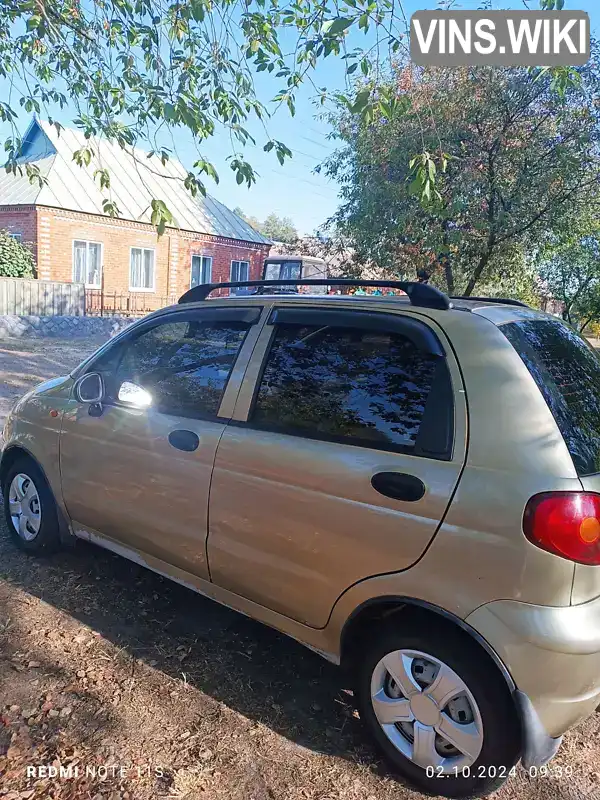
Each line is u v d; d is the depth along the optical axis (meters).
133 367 3.36
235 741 2.39
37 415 3.76
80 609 3.27
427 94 7.84
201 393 2.96
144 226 21.34
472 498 2.01
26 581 3.53
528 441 2.00
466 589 2.01
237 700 2.64
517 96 7.59
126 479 3.17
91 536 3.53
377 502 2.20
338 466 2.33
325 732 2.48
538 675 1.89
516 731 1.99
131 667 2.80
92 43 4.59
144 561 3.22
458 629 2.09
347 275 11.04
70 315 17.05
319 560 2.37
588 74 7.50
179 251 23.00
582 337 2.81
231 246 25.20
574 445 2.03
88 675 2.72
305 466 2.42
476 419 2.10
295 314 2.74
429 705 2.15
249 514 2.61
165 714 2.52
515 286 10.48
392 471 2.19
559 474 1.93
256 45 4.16
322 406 2.51
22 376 10.39
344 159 10.02
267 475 2.54
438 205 6.83
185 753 2.31
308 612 2.47
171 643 3.03
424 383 2.26
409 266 9.35
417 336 2.33
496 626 1.95
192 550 2.88
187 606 3.39
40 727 2.38
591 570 1.90
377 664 2.29
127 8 4.42
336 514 2.31
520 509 1.92
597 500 1.92
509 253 9.01
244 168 4.36
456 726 2.10
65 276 19.28
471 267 9.27
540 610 1.89
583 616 1.88
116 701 2.57
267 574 2.57
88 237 19.80
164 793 2.12
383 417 2.32
